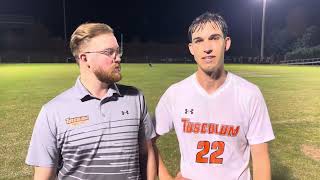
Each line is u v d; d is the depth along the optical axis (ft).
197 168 10.17
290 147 27.07
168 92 10.50
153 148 10.50
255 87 10.02
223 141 9.97
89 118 8.96
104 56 8.93
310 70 127.24
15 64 167.73
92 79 9.12
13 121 35.06
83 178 9.16
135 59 221.87
